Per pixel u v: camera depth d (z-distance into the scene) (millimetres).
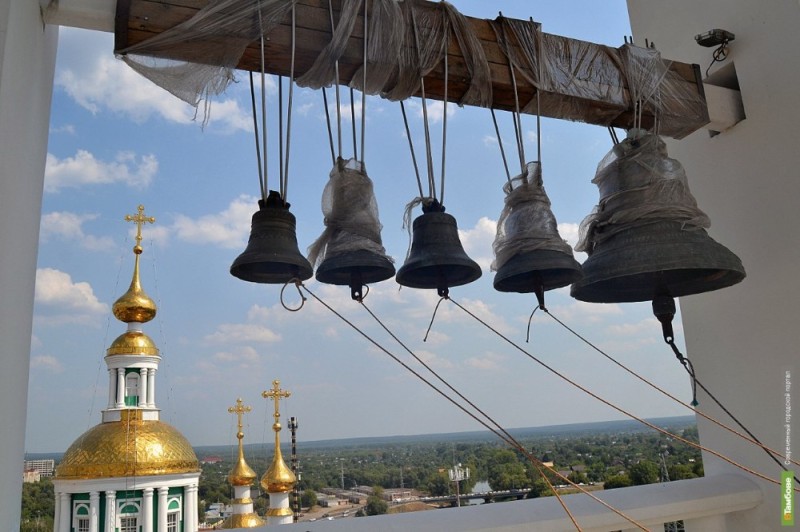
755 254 4266
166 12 2809
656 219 3205
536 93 3443
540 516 3463
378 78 3086
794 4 4109
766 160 4215
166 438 15469
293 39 2924
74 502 14555
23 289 2891
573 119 3721
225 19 2846
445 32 3219
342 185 2914
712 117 4238
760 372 4199
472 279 3223
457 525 3309
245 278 3033
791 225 4047
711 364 4547
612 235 3305
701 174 4684
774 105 4180
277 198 2947
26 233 2908
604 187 3428
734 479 4148
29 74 2756
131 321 16234
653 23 5219
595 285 3643
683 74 4070
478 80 3270
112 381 15766
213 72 2910
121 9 2758
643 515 3676
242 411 18969
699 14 4762
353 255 2838
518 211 3139
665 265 3051
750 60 4348
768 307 4168
